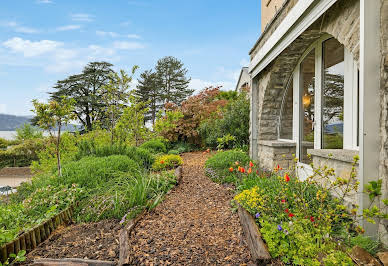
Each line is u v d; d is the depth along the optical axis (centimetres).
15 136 1753
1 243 209
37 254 222
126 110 734
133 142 884
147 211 316
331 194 290
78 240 247
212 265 194
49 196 333
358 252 172
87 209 314
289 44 369
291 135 523
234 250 215
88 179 394
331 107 369
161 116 1102
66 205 324
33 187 455
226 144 935
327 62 378
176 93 3005
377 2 196
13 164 1298
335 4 267
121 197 325
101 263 197
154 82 2984
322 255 176
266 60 480
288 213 230
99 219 299
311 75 431
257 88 614
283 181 278
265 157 557
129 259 199
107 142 755
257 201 262
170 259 204
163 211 320
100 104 2384
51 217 275
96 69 2595
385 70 191
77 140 759
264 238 202
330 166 302
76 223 298
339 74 348
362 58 196
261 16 751
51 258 207
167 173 482
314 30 337
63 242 245
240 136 856
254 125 618
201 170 600
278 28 396
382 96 195
